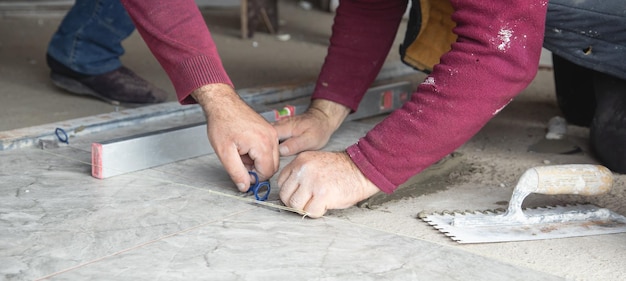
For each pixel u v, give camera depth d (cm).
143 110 238
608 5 175
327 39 414
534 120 254
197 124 201
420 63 212
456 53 148
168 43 168
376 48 208
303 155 159
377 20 206
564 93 242
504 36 144
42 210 158
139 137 186
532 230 155
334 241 146
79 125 217
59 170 185
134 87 259
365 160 155
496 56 145
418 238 149
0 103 256
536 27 146
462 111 148
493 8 144
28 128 212
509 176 193
